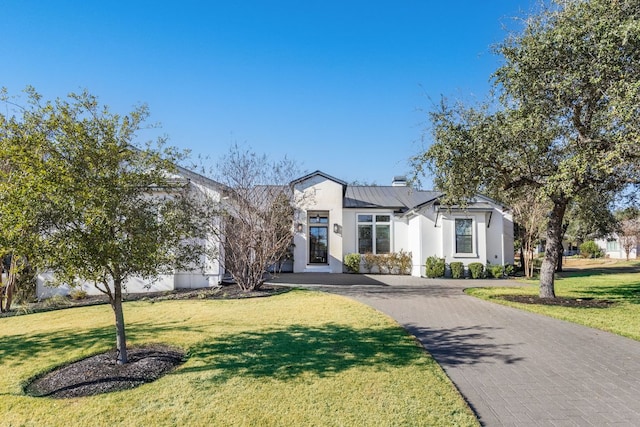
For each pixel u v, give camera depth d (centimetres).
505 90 1044
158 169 588
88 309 1048
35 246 465
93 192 488
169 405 428
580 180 936
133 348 656
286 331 751
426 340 711
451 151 1070
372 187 2567
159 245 541
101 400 444
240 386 475
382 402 430
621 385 501
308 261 2145
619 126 880
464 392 476
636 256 4091
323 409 414
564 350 653
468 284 1648
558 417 409
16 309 1061
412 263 2117
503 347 668
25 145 494
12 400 449
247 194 1344
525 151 1068
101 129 541
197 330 765
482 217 2005
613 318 898
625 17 813
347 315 903
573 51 891
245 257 1320
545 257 1219
